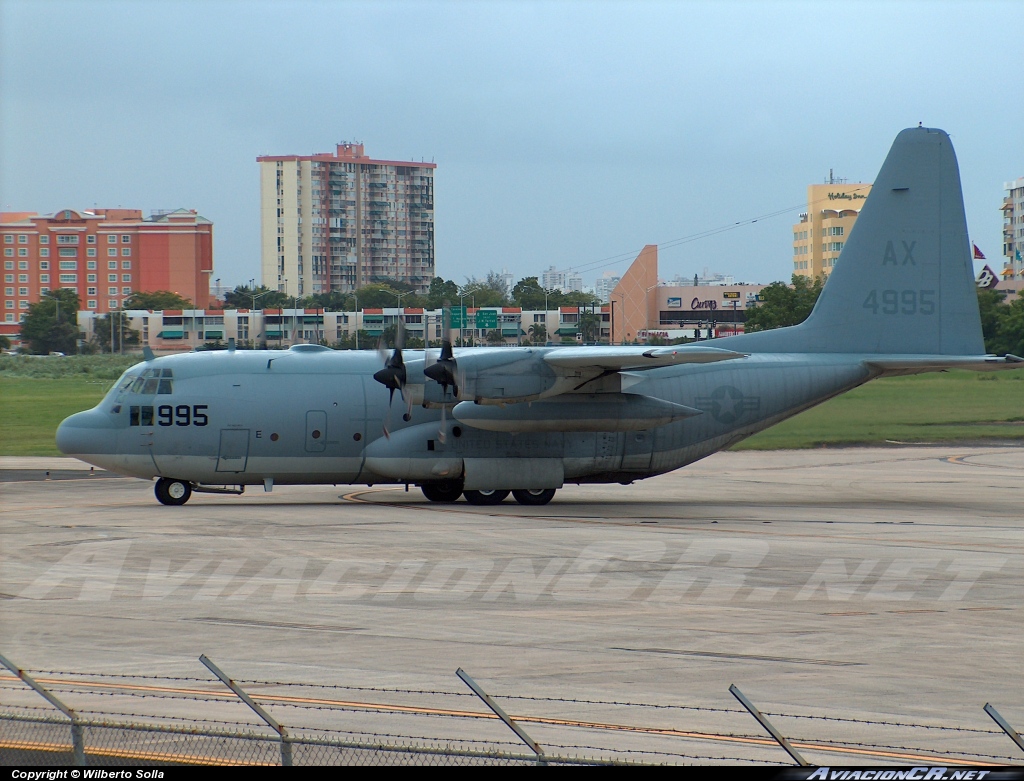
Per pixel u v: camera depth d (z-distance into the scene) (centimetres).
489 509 8694
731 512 8681
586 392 8756
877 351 9794
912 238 9762
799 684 3675
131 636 4291
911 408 17888
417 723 3225
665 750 2995
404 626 4491
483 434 8962
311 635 4319
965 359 9438
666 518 8169
